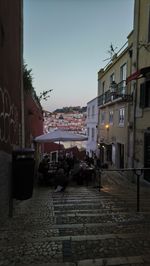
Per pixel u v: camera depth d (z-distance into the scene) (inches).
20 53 499.8
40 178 579.2
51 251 153.4
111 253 150.0
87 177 587.2
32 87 711.1
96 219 232.2
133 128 698.8
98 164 943.7
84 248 157.5
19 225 211.2
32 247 159.5
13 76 407.2
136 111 685.3
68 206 301.9
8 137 349.1
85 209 281.9
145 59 633.0
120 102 856.3
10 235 183.5
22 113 520.4
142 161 640.4
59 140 642.2
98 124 1258.6
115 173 781.3
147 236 178.9
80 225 209.6
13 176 256.7
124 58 822.5
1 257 145.4
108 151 1043.9
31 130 745.0
